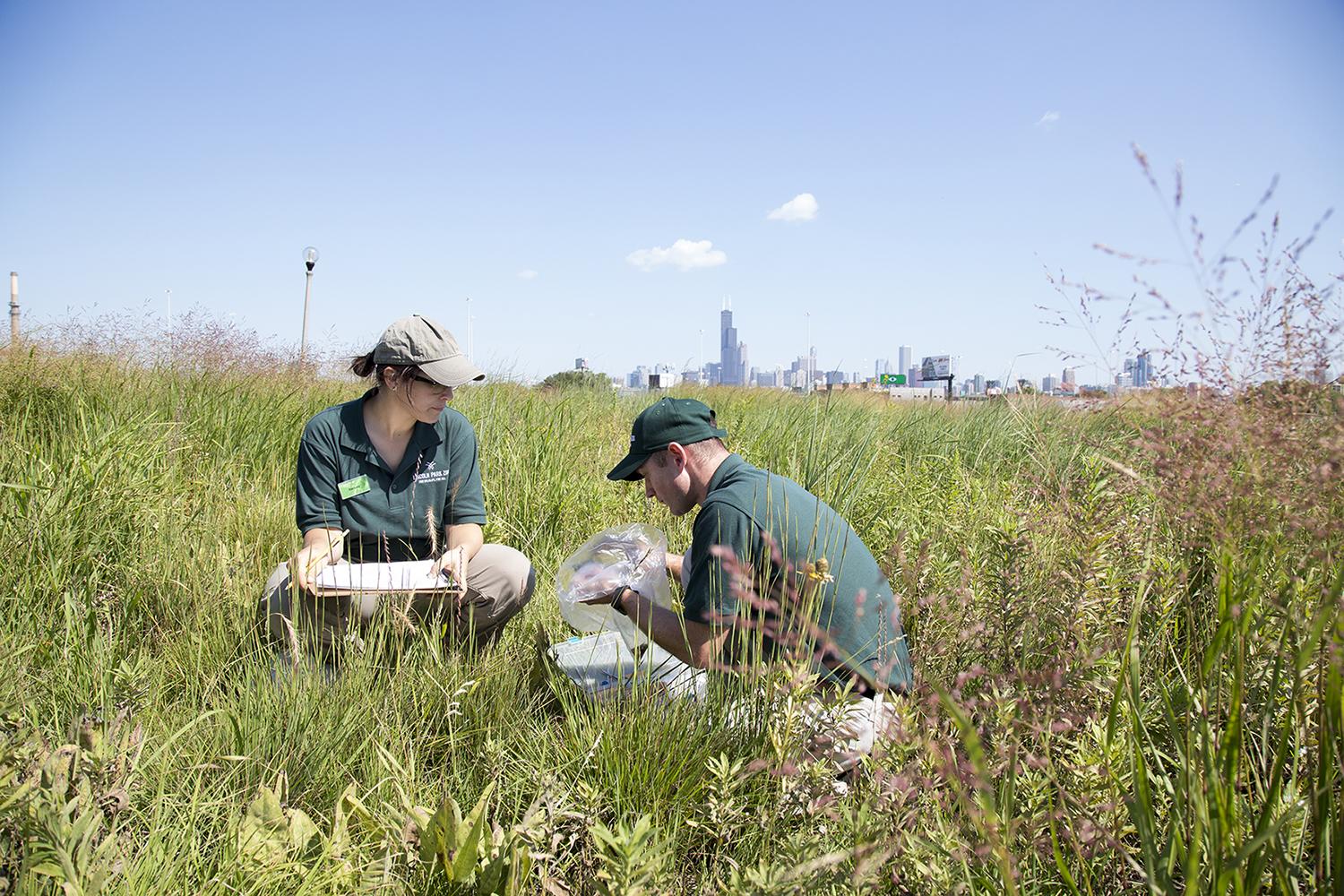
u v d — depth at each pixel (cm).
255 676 271
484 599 329
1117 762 184
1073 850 186
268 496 470
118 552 363
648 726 239
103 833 187
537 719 275
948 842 175
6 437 459
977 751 139
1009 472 604
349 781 236
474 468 366
